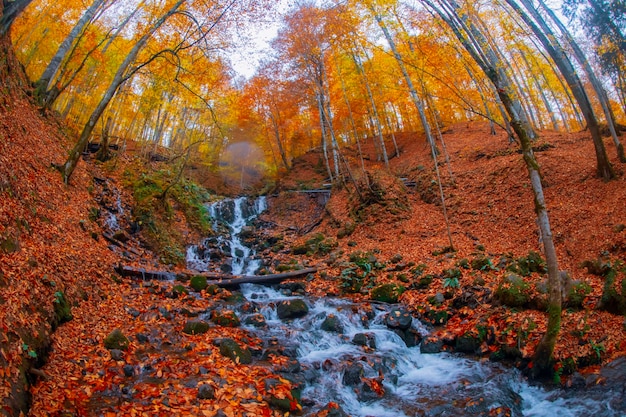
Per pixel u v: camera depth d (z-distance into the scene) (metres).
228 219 24.03
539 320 7.12
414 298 9.87
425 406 5.70
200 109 19.94
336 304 10.16
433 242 14.20
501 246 12.45
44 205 9.50
